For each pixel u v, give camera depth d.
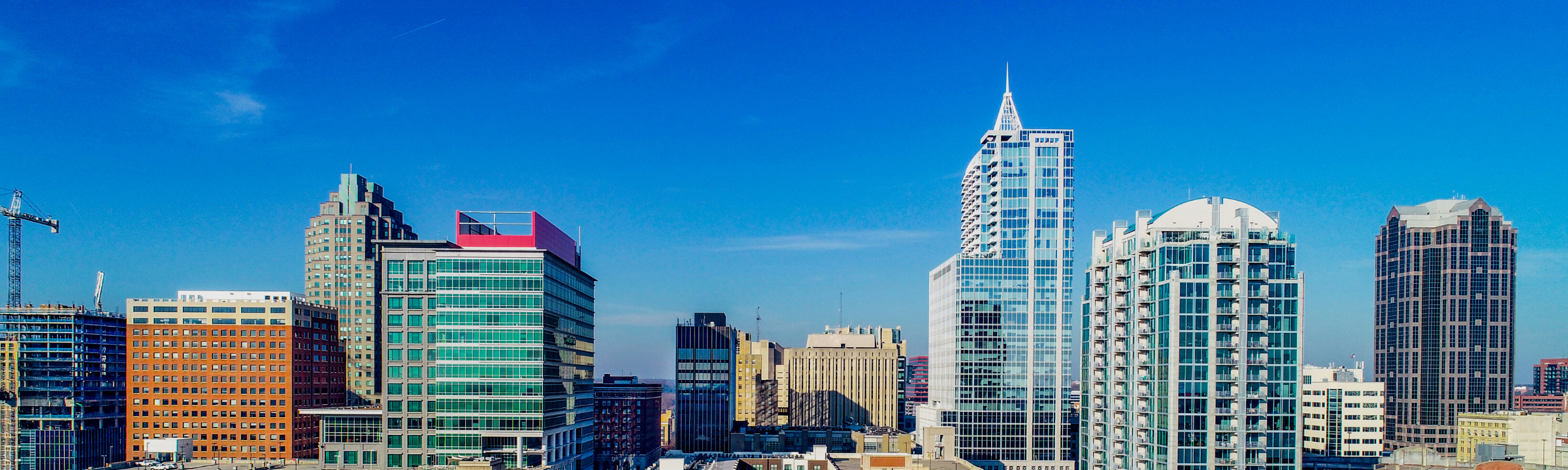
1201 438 182.62
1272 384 182.75
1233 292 184.75
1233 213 191.75
